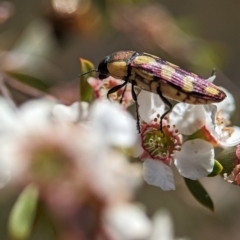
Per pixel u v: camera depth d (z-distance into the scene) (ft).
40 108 0.41
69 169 0.40
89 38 0.64
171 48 0.63
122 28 0.63
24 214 0.40
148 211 0.66
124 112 0.43
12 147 0.40
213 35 0.83
